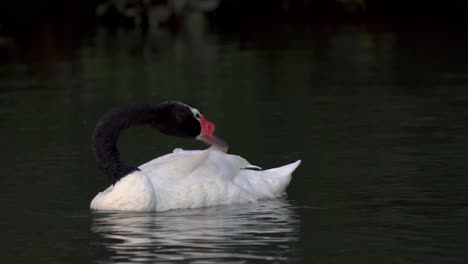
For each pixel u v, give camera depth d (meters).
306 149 15.73
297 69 27.70
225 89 23.70
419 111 19.58
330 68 27.84
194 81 25.53
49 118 19.89
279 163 14.70
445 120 18.33
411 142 16.11
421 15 44.88
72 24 45.28
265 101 21.52
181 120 12.88
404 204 12.03
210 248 10.13
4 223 11.46
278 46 34.69
